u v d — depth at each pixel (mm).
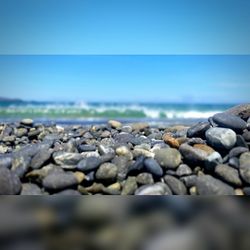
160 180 390
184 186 379
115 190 380
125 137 640
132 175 399
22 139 819
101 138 762
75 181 373
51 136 772
